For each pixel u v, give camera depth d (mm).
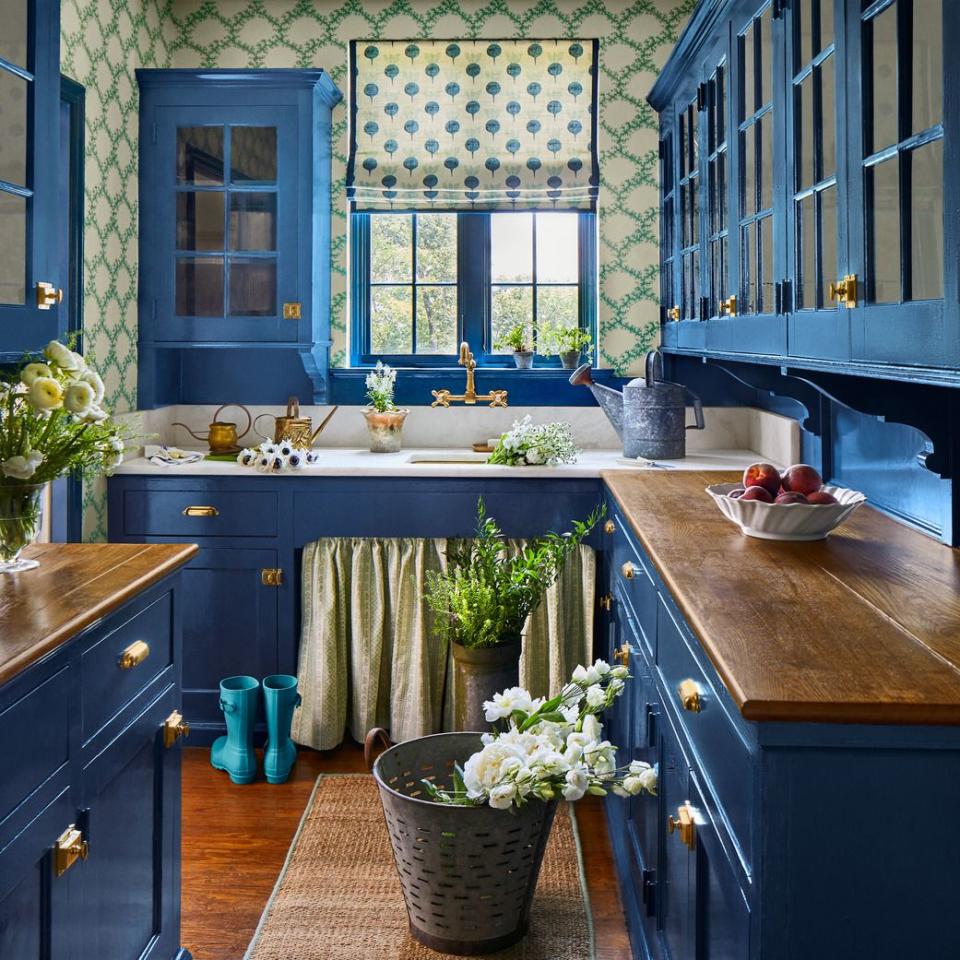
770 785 1242
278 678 3611
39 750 1622
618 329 4473
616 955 2508
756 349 2588
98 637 1852
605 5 4422
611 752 2281
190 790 3453
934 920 1241
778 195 2357
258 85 4039
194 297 4121
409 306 4602
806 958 1246
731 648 1465
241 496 3771
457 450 4441
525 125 4453
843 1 1871
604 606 3643
